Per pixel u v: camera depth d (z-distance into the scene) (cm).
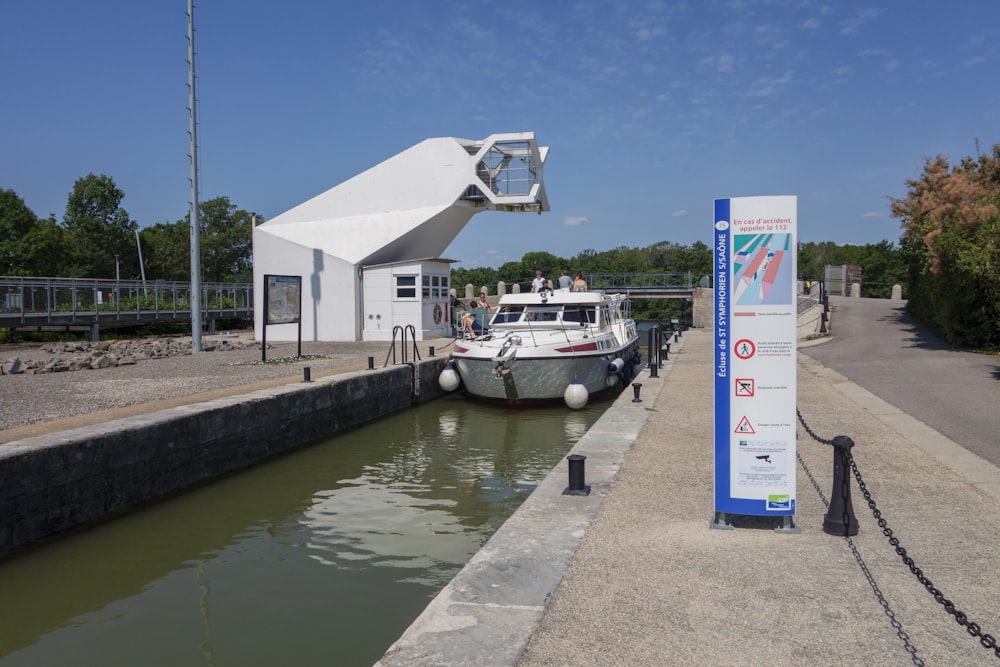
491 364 1686
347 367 1778
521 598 434
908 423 996
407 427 1530
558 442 1373
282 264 2783
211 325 3675
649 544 532
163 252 6894
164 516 903
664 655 362
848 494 543
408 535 829
